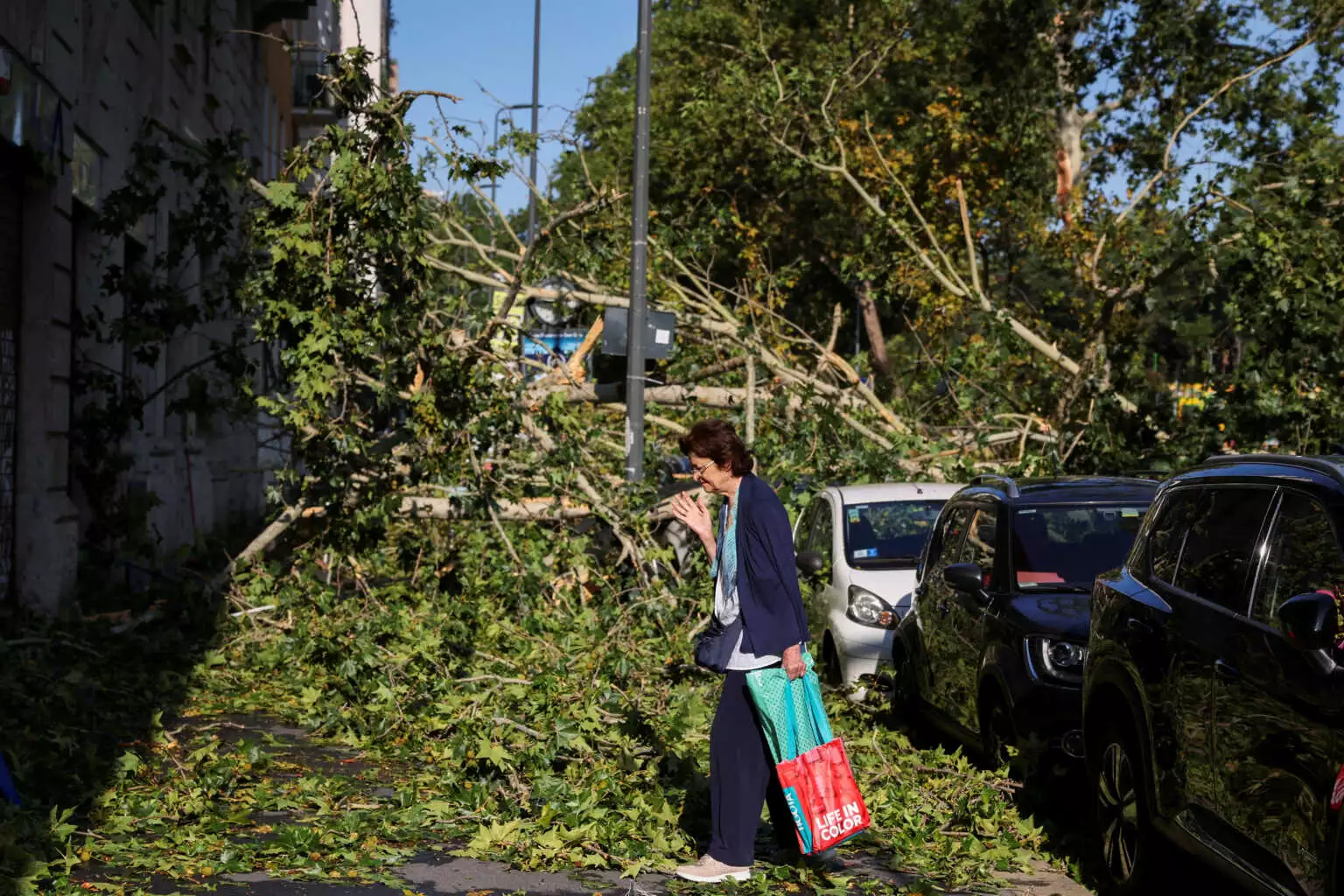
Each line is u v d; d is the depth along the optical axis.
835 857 7.52
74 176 15.59
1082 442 18.38
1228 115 27.44
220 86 25.86
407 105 14.14
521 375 16.25
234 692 11.97
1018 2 30.55
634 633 12.94
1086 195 31.00
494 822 7.82
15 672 10.86
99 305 17.05
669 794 8.40
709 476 7.00
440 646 11.76
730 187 39.78
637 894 6.73
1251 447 16.73
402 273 14.62
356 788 8.74
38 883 6.36
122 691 11.24
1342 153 17.58
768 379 18.92
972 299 23.03
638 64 16.78
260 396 15.47
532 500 15.73
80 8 15.80
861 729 10.91
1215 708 6.06
